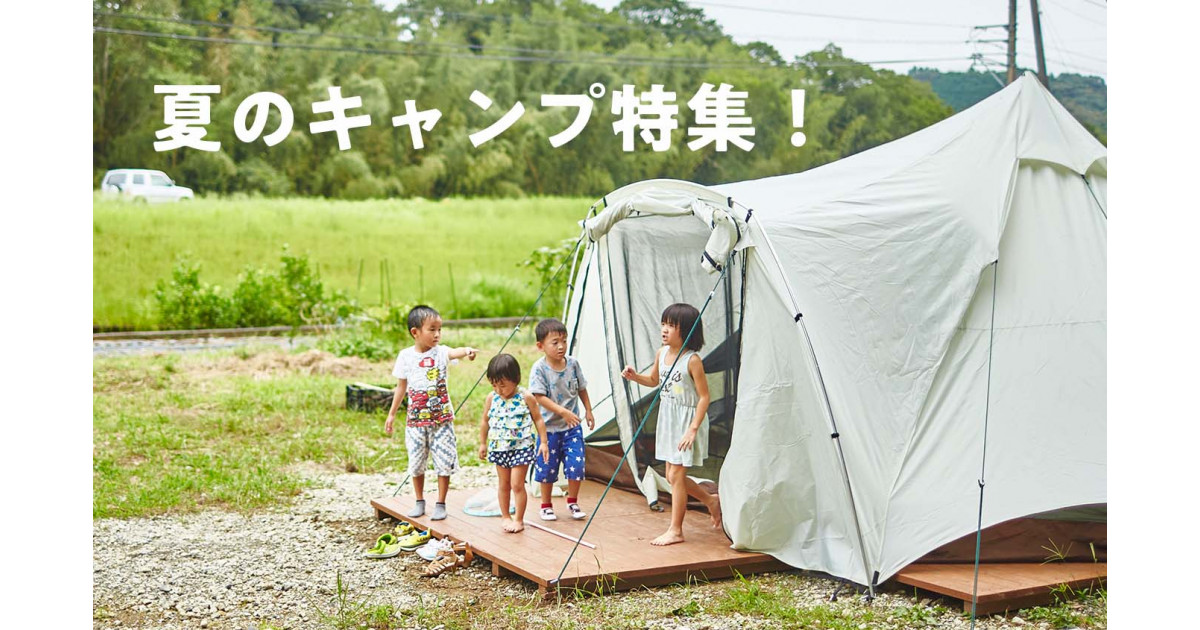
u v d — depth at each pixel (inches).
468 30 1146.7
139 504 304.2
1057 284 237.0
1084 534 229.0
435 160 1061.8
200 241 880.3
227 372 555.8
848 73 1212.5
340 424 431.2
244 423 425.4
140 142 969.5
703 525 261.1
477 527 259.8
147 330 787.4
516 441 250.8
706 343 272.5
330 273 893.8
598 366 310.3
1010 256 239.3
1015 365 229.3
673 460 241.6
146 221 868.0
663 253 284.8
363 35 1085.1
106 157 960.3
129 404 464.1
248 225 904.9
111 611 213.0
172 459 367.2
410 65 1079.6
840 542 225.5
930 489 220.4
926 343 231.3
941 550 220.5
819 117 1184.2
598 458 310.3
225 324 756.6
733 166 1155.3
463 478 343.6
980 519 206.1
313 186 1024.9
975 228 238.4
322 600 220.2
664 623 200.4
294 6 1078.4
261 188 1001.5
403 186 1059.3
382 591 225.6
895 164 259.6
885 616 203.2
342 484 337.7
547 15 1173.1
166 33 1001.5
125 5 988.6
